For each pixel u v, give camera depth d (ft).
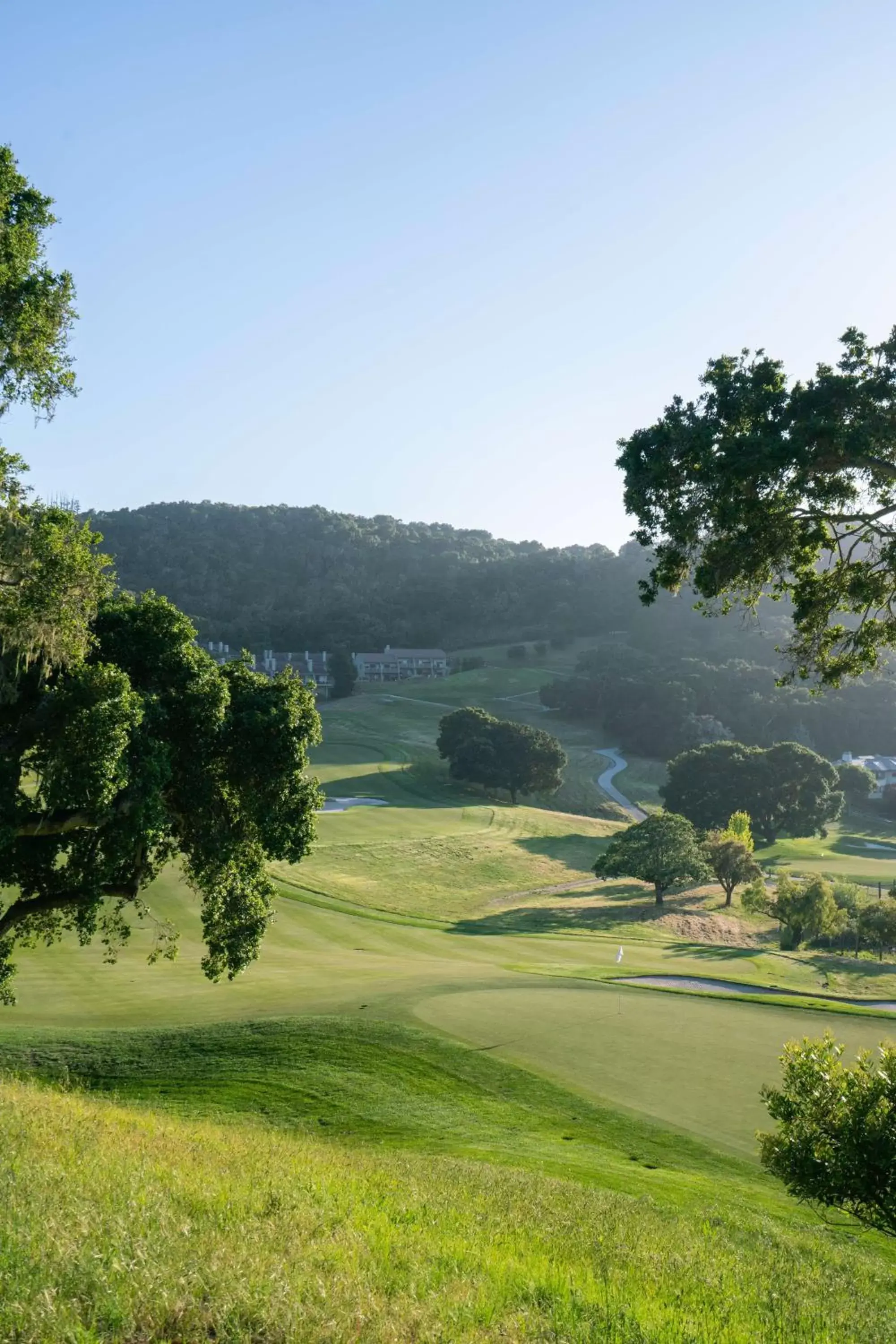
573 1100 72.33
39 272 56.90
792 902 208.33
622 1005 97.19
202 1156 38.60
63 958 120.98
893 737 512.63
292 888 208.13
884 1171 39.34
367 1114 67.41
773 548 46.85
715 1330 24.82
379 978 112.37
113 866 64.34
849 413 43.91
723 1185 58.70
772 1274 36.65
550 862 286.05
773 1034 88.89
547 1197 44.93
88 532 55.62
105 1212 24.34
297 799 73.20
